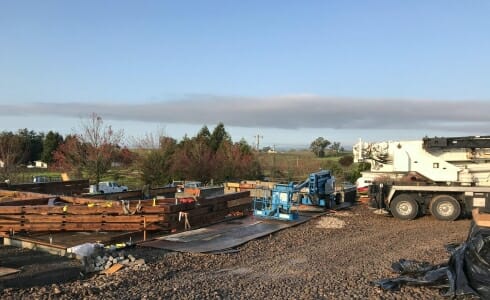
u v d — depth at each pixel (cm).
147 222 1148
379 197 1616
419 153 1655
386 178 1675
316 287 729
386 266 866
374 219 1549
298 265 881
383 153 1720
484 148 1592
